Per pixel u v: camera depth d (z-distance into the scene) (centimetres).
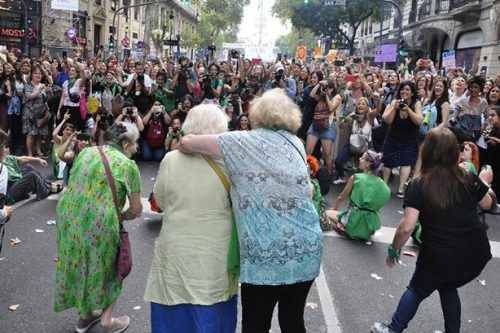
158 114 937
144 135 947
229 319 270
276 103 258
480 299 445
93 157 325
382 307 416
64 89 924
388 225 638
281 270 244
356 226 564
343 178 855
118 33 4409
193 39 6419
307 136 838
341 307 412
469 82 798
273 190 245
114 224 321
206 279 257
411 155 763
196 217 259
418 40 3409
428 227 320
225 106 959
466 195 317
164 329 264
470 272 318
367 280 468
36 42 3120
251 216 245
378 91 1066
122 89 1010
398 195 780
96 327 355
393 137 766
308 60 4381
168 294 261
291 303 266
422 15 3325
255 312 257
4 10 3012
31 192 691
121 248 326
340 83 1061
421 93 941
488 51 2416
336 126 838
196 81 1072
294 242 245
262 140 252
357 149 806
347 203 724
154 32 4247
